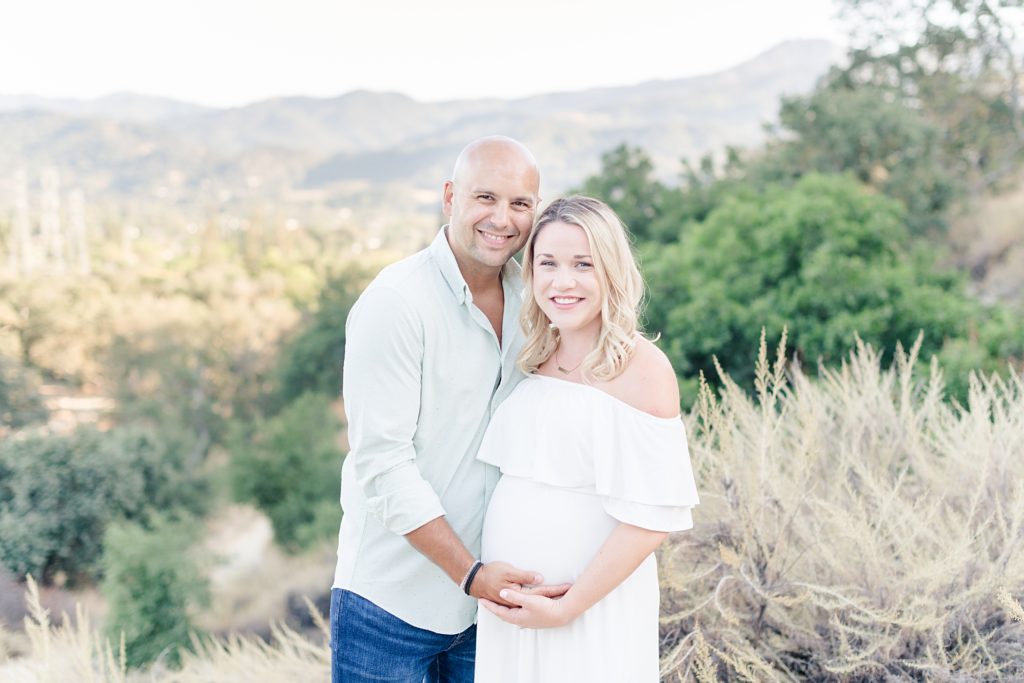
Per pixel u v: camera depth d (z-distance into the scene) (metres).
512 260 1.94
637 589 1.69
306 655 3.01
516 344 1.88
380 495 1.70
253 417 45.69
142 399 45.28
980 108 19.58
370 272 50.00
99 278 59.66
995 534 2.26
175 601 20.45
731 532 2.34
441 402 1.77
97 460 30.66
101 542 29.36
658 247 16.97
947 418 2.87
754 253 12.90
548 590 1.64
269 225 93.94
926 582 2.12
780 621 2.23
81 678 2.71
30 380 43.38
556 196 1.78
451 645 1.93
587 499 1.66
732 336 12.69
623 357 1.64
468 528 1.84
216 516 34.25
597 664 1.63
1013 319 10.14
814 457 2.37
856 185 13.60
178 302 54.12
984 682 1.99
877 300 11.42
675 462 1.59
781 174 19.30
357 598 1.83
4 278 55.38
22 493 28.53
